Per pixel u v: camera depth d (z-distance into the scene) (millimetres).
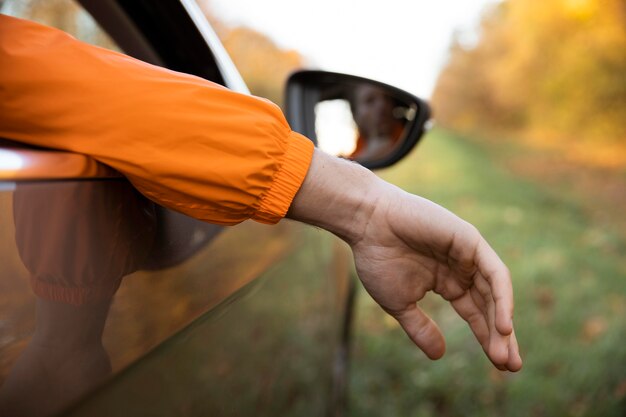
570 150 16766
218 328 1091
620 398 3115
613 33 15719
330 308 2195
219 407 1068
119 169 788
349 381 2980
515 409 2967
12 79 757
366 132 1755
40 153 727
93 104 769
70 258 717
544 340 3736
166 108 782
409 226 886
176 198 829
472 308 951
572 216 8641
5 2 1086
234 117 806
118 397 769
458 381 3146
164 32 1315
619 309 4434
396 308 963
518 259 5664
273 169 839
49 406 660
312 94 1739
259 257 1369
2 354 619
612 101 16484
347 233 922
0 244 630
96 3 1218
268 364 1383
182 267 975
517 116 24109
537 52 19016
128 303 809
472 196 9453
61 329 692
